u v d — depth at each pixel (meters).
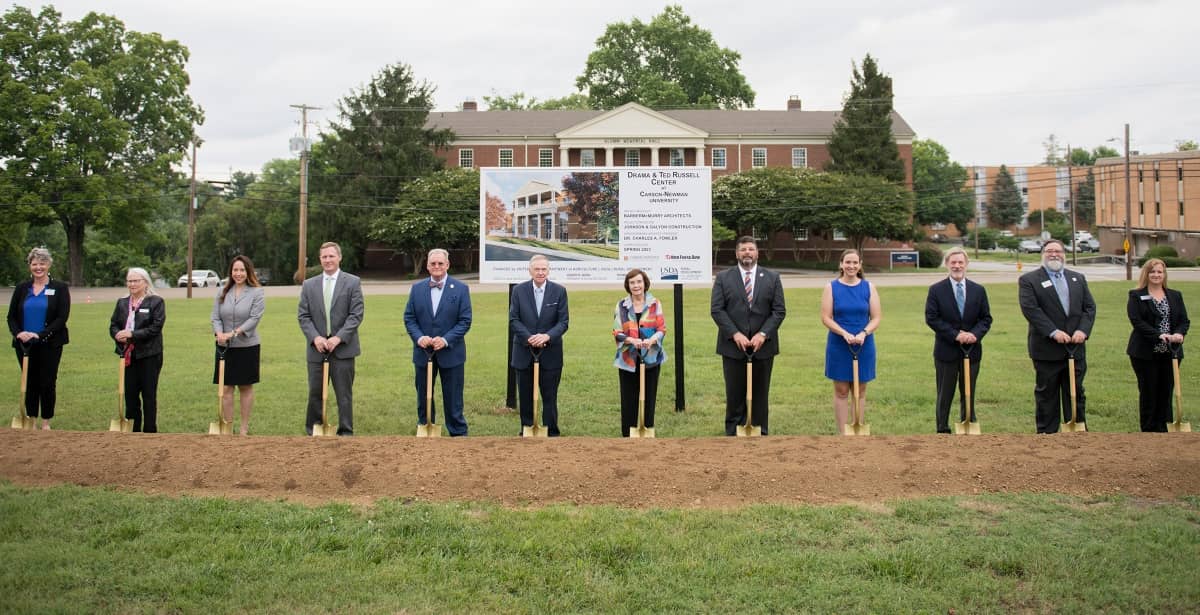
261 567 4.78
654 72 79.44
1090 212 103.62
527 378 8.41
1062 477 6.12
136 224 52.19
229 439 6.85
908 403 10.71
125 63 50.19
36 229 71.94
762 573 4.68
